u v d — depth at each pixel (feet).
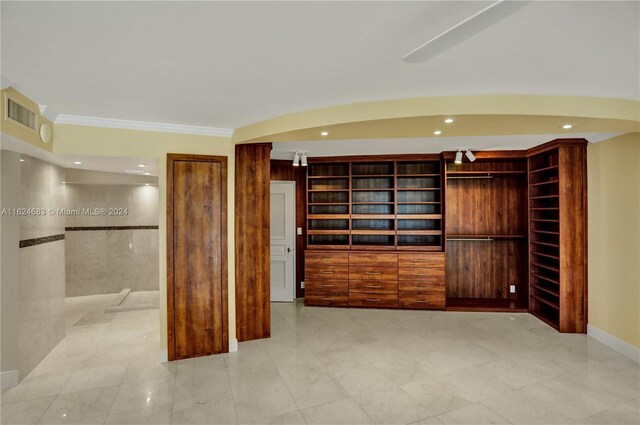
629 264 11.25
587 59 6.53
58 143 10.11
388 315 15.56
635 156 10.98
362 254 16.55
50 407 8.50
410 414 8.11
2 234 9.63
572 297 13.29
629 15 5.03
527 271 16.42
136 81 7.63
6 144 8.73
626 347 11.26
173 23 5.30
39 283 10.98
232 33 5.61
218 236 11.64
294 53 6.33
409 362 10.85
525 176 16.75
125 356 11.52
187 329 11.29
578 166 13.12
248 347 12.12
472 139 13.06
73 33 5.57
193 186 11.39
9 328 9.62
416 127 9.66
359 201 17.70
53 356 11.52
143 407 8.47
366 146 14.32
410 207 17.37
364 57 6.48
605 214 12.19
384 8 4.92
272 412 8.23
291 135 10.59
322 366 10.62
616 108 8.70
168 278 11.07
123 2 4.72
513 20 5.16
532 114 8.45
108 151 10.57
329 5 4.83
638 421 7.82
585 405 8.45
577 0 4.67
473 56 6.39
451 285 17.69
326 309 16.51
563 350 11.71
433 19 5.22
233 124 11.18
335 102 9.05
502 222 17.24
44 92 8.29
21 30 5.45
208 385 9.51
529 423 7.75
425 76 7.36
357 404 8.54
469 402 8.59
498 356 11.27
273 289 18.21
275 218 18.19
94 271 19.75
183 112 9.89
